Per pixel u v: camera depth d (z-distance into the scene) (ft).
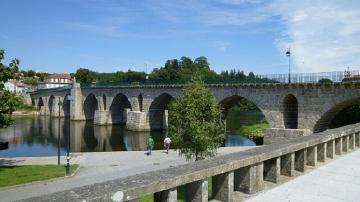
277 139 204.74
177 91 299.99
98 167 128.67
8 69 119.14
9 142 268.41
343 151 58.59
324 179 39.47
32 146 248.11
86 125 405.59
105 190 20.83
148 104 338.34
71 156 157.38
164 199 24.71
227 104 262.47
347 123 245.45
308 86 195.62
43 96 608.60
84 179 107.76
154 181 23.17
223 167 28.53
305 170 42.91
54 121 466.70
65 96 517.14
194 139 107.34
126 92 373.81
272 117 215.72
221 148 173.47
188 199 27.78
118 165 132.57
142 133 324.19
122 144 261.24
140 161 141.28
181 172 25.67
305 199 32.30
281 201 31.37
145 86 339.16
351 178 40.06
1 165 132.16
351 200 32.50
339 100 183.62
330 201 32.12
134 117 345.92
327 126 206.80
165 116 350.02
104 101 422.82
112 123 410.93
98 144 261.65
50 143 265.34
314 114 194.90
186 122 109.50
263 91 221.46
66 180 106.42
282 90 210.18
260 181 33.88
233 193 31.53
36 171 117.39
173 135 111.75
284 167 40.37
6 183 99.30
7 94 119.03
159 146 247.09
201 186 27.04
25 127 385.29
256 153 33.71
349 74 179.73
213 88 256.11
